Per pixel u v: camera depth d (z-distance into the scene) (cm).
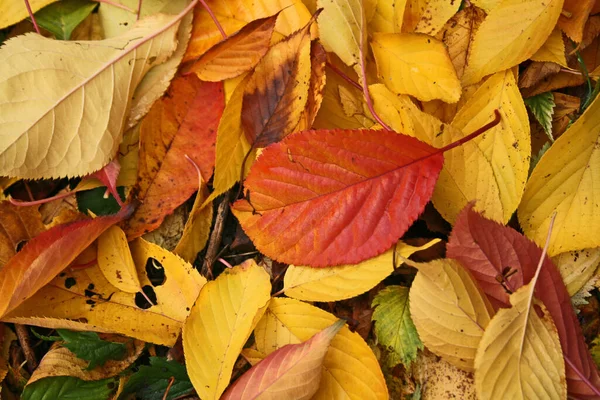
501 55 45
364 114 45
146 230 45
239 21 45
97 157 44
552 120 47
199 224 45
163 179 45
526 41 44
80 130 44
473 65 45
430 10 46
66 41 44
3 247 44
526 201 44
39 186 46
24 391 43
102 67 44
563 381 42
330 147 42
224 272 43
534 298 42
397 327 44
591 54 47
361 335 45
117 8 46
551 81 46
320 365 41
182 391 44
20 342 45
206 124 45
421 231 46
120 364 44
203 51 46
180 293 44
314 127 46
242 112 44
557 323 43
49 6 46
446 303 42
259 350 43
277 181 42
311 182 42
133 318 44
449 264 42
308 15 45
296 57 44
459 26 46
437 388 44
